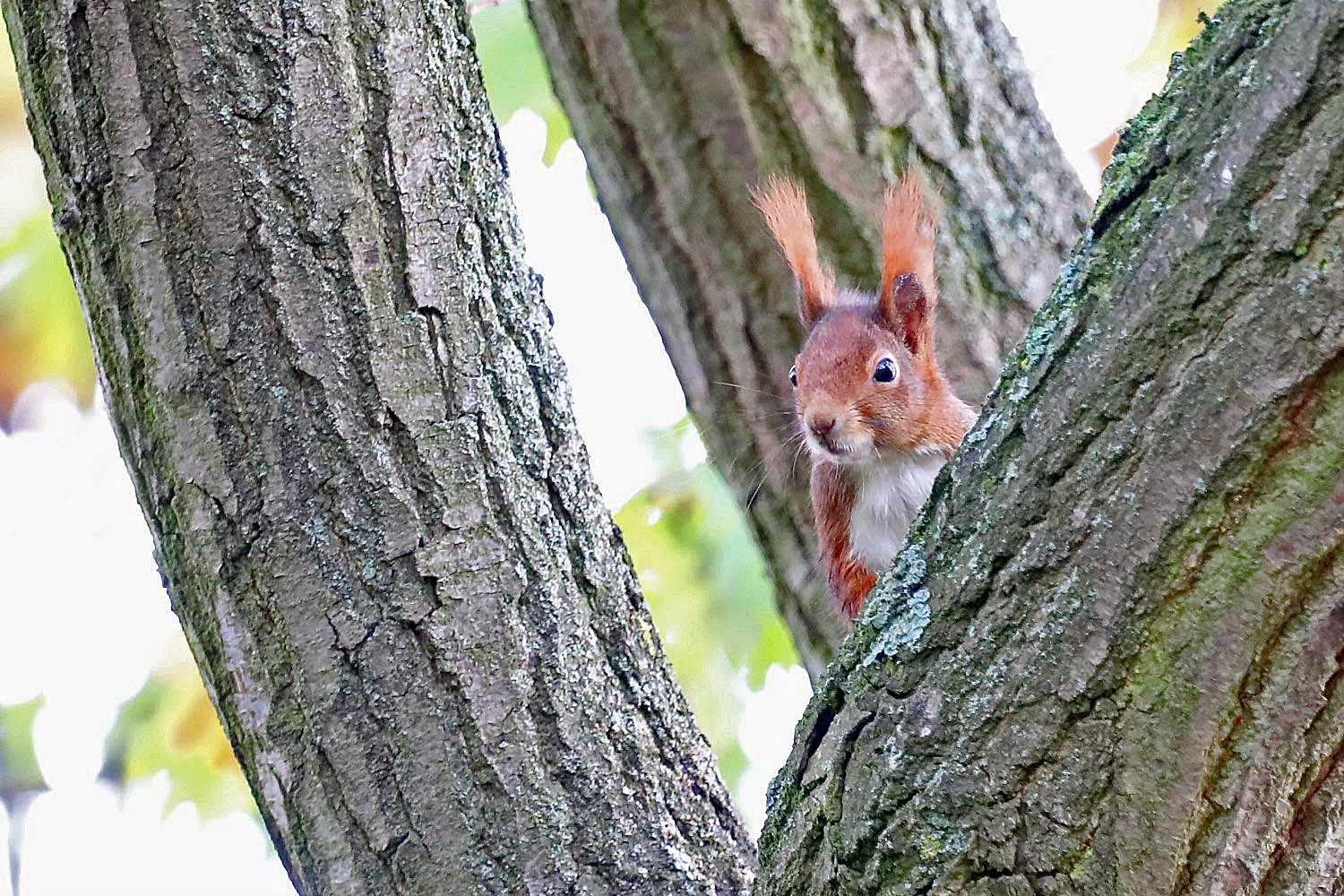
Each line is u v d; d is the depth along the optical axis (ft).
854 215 26.58
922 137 26.17
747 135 25.88
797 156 26.02
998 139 26.73
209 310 16.71
